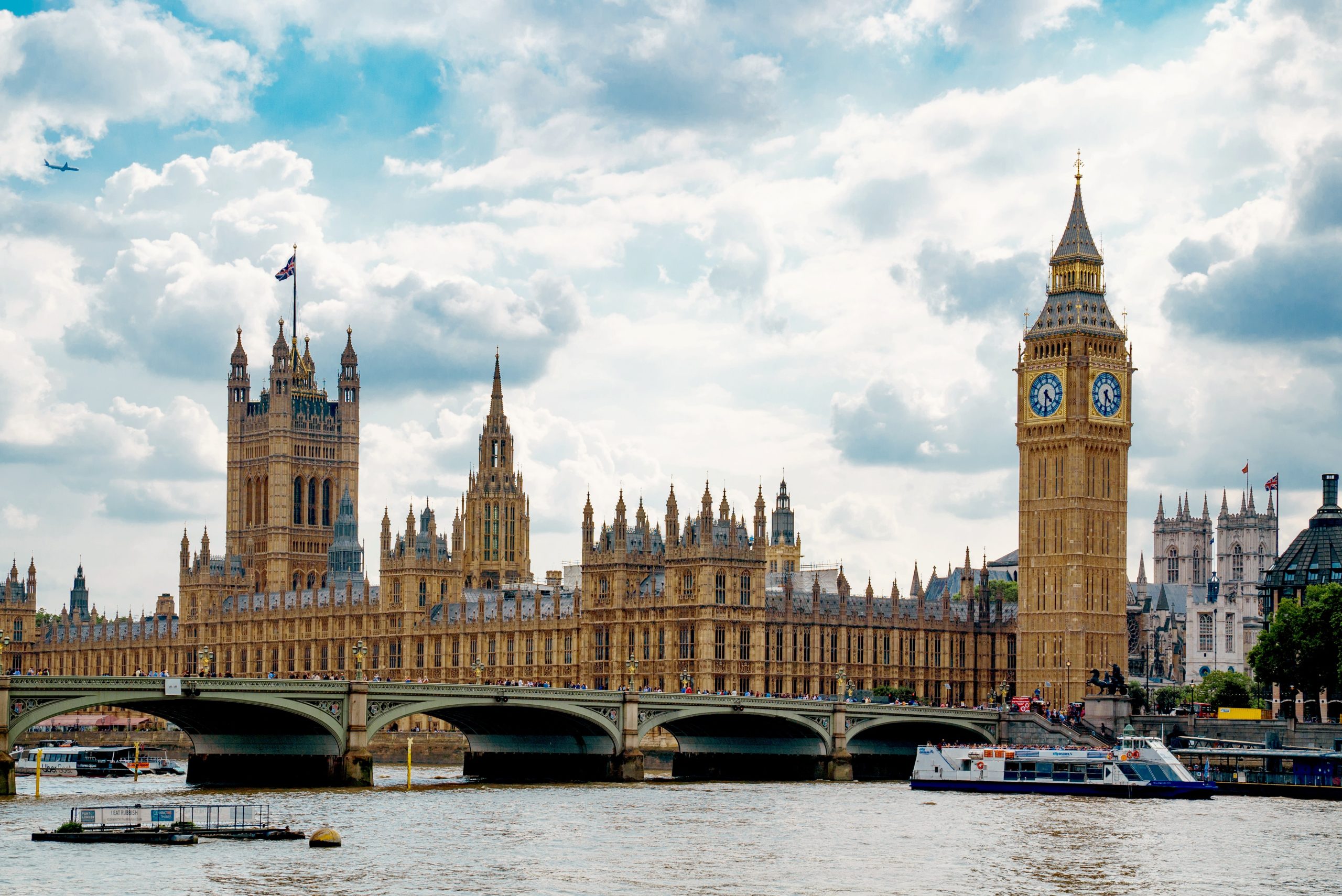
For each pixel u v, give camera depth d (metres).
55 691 191.75
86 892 129.12
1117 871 146.50
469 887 134.50
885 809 193.50
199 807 166.75
